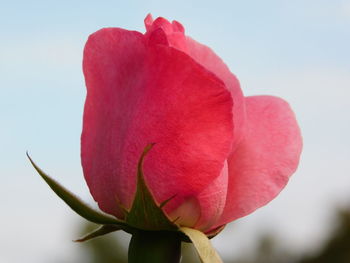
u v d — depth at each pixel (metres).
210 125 0.32
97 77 0.33
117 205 0.33
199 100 0.32
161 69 0.32
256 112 0.35
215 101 0.32
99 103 0.33
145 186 0.32
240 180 0.35
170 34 0.33
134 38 0.33
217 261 0.32
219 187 0.33
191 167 0.32
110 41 0.33
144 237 0.33
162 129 0.32
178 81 0.32
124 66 0.33
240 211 0.34
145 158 0.32
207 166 0.32
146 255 0.33
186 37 0.34
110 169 0.33
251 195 0.35
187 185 0.33
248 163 0.35
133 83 0.33
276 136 0.35
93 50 0.33
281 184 0.35
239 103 0.34
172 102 0.32
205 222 0.33
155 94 0.32
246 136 0.35
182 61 0.32
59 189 0.32
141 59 0.33
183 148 0.32
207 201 0.33
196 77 0.32
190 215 0.33
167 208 0.33
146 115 0.32
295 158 0.35
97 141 0.33
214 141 0.32
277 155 0.35
